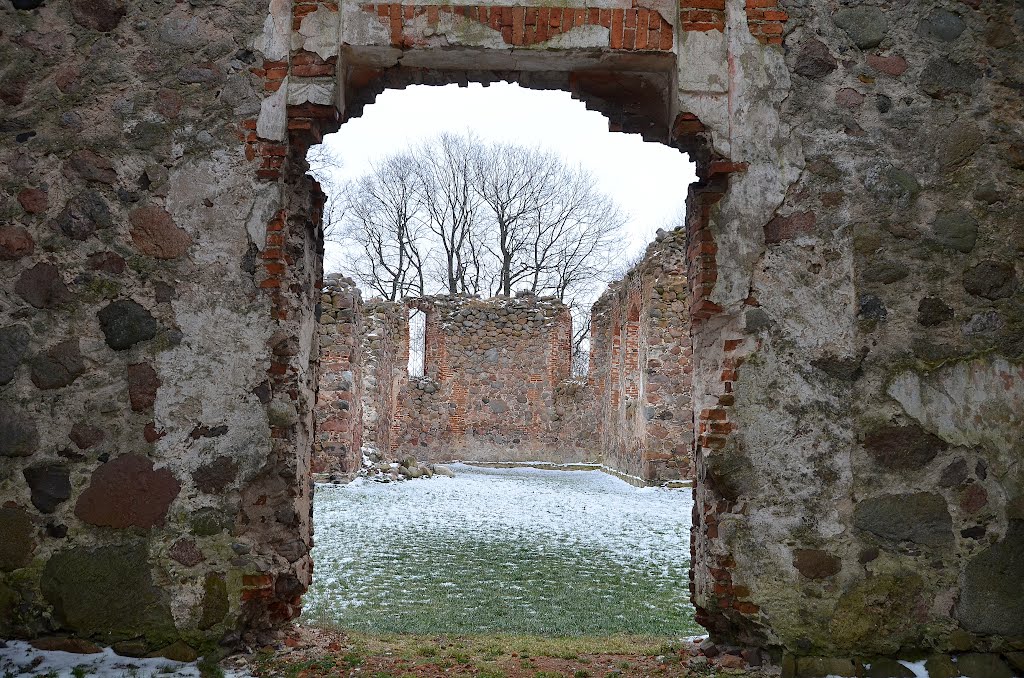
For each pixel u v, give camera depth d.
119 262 4.25
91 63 4.36
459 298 19.89
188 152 4.30
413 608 5.35
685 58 4.33
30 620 4.08
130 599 4.08
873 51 4.37
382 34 4.32
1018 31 4.40
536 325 19.89
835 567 4.08
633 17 4.34
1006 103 4.36
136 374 4.20
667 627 5.02
